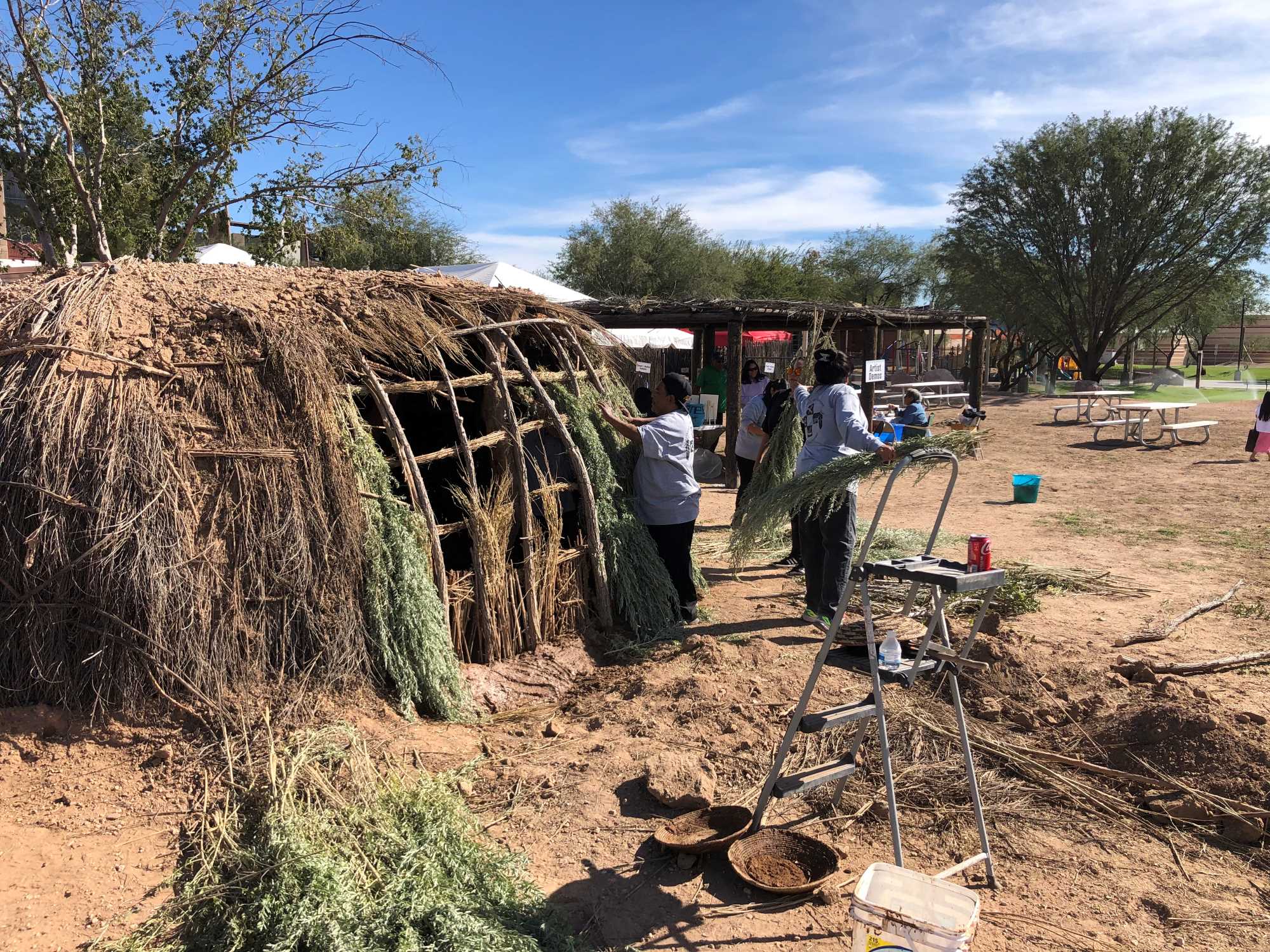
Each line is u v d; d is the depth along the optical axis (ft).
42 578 13.08
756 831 12.15
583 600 19.39
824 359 20.18
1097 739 14.74
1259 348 212.23
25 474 13.09
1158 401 99.91
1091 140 106.73
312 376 15.01
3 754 12.44
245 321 15.16
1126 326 114.11
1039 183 108.99
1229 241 102.78
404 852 11.03
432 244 122.21
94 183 39.04
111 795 12.26
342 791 12.34
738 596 24.03
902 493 42.60
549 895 11.14
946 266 124.98
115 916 10.21
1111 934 10.46
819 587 21.22
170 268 16.89
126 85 39.88
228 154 40.83
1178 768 13.65
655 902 11.05
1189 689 15.74
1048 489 43.19
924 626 20.22
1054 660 17.51
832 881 11.44
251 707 13.64
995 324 126.93
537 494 18.75
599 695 17.10
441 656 15.76
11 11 34.27
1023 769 13.96
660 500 20.98
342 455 15.08
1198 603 23.34
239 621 13.84
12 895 10.33
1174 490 42.32
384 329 16.56
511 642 17.89
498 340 18.98
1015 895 11.25
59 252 40.14
